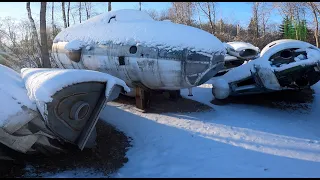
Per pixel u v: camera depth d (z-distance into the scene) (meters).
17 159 4.96
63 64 9.40
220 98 8.72
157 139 6.12
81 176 4.55
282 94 9.79
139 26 7.53
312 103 9.20
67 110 4.48
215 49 7.00
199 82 7.19
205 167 4.86
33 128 4.49
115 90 5.07
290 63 7.67
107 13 8.62
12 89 4.55
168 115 7.52
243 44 12.38
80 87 4.51
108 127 6.72
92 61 8.16
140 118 7.33
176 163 5.02
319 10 24.25
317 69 7.81
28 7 13.88
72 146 5.30
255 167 4.87
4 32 16.52
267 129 6.73
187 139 6.05
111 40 7.68
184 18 31.22
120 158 5.23
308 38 29.02
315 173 4.67
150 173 4.68
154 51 6.97
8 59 14.29
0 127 4.05
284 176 4.53
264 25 33.25
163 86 7.53
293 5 27.77
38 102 4.13
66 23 20.23
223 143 5.87
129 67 7.43
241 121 7.22
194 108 8.12
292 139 6.18
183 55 6.78
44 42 13.01
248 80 8.86
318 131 6.98
